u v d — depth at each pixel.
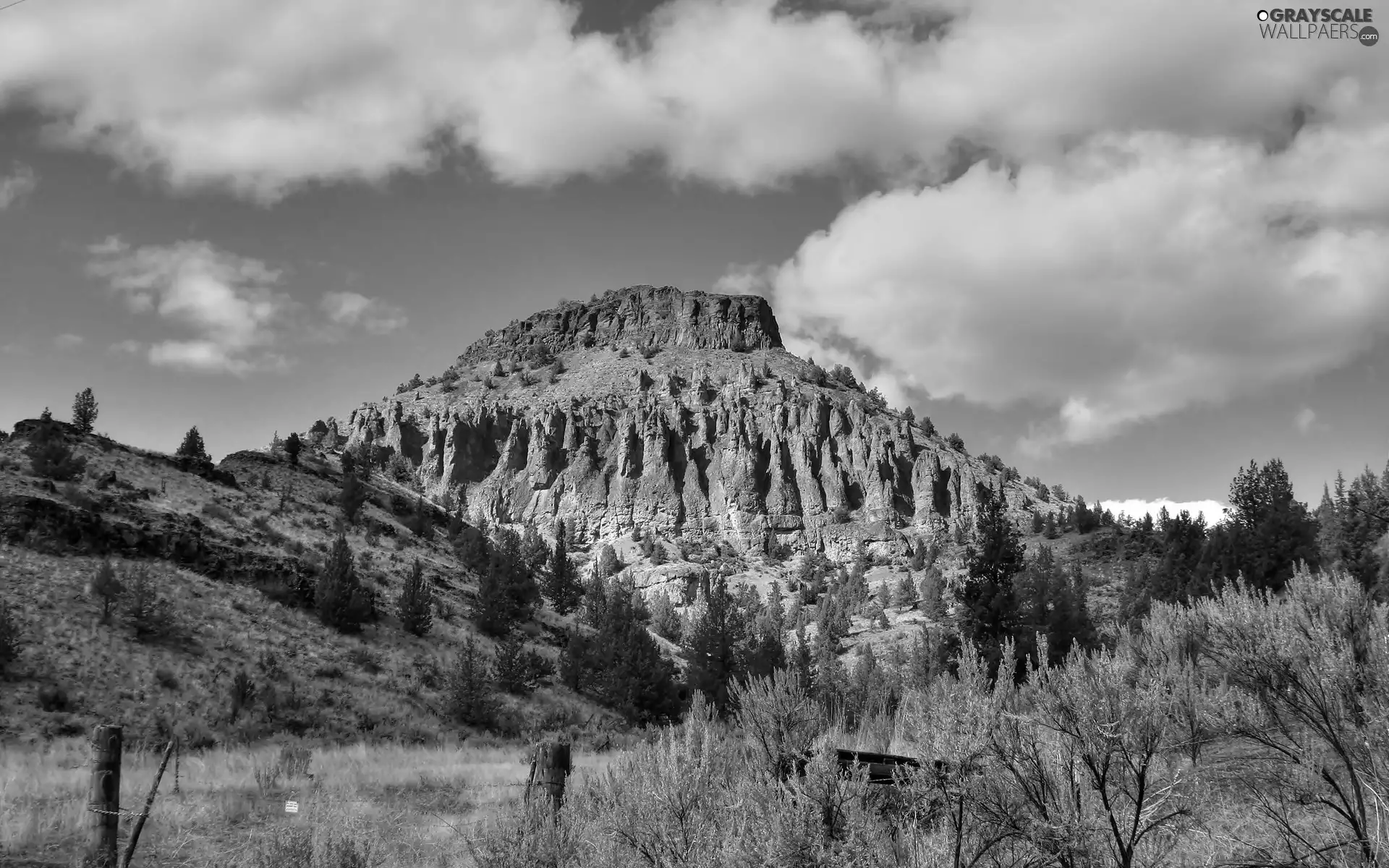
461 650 58.06
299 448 107.38
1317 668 5.78
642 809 7.00
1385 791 5.41
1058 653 21.41
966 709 5.96
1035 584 28.94
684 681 62.53
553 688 57.75
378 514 93.81
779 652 51.47
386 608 61.41
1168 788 5.52
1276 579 24.97
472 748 42.16
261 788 17.97
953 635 27.92
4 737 31.27
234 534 61.56
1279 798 5.90
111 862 9.06
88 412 78.94
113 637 42.31
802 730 7.54
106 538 51.47
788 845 5.64
